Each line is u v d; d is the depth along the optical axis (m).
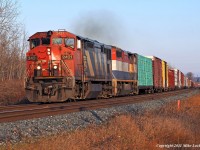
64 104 24.14
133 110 25.22
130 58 43.78
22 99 33.16
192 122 19.64
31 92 25.66
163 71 68.38
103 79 32.19
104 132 14.23
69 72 25.34
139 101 32.91
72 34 26.09
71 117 17.91
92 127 15.78
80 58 26.67
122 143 12.59
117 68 37.03
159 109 27.08
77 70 26.05
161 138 14.18
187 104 34.25
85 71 27.50
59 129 14.75
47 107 21.39
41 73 25.67
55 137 12.27
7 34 52.34
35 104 25.47
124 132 14.38
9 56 59.34
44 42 26.22
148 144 12.74
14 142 11.61
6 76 60.03
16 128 13.69
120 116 18.53
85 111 20.47
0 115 16.42
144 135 14.15
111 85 35.38
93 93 29.64
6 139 11.88
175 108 28.05
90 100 30.09
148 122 16.73
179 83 101.69
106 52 33.94
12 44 60.19
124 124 16.19
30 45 26.69
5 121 14.95
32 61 25.97
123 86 39.75
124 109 24.73
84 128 15.48
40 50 25.84
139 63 47.78
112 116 20.64
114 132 14.38
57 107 21.47
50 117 17.08
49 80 25.53
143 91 53.75
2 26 47.97
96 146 12.15
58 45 25.83
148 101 34.22
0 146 10.63
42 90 25.25
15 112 18.06
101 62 31.91
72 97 25.19
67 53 25.48
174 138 14.32
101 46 32.47
